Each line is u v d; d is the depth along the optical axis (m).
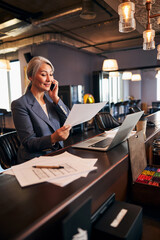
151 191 1.10
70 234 0.51
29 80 1.28
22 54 6.52
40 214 0.53
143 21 4.48
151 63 8.18
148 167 1.38
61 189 0.67
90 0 3.55
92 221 0.73
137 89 12.04
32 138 1.12
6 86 7.60
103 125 2.86
